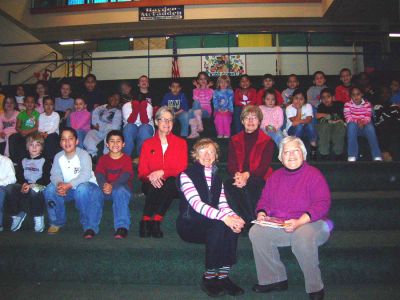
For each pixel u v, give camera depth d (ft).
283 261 8.40
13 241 9.12
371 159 14.47
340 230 9.89
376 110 15.26
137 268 8.50
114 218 9.80
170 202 9.73
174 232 10.20
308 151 15.07
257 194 9.50
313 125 14.80
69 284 8.52
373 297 7.48
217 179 8.87
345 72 18.85
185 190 8.41
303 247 7.47
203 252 8.42
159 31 35.96
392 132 14.85
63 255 8.64
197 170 8.70
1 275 8.87
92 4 34.45
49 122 15.15
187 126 16.38
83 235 9.66
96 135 14.82
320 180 8.26
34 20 34.91
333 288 8.04
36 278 8.76
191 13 33.78
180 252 8.45
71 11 34.68
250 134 10.57
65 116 17.29
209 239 7.79
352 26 34.63
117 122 15.34
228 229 7.89
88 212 9.73
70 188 10.14
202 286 7.99
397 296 7.52
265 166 9.98
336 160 14.16
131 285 8.45
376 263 8.26
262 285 7.95
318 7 33.40
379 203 9.85
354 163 11.64
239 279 8.50
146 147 10.53
